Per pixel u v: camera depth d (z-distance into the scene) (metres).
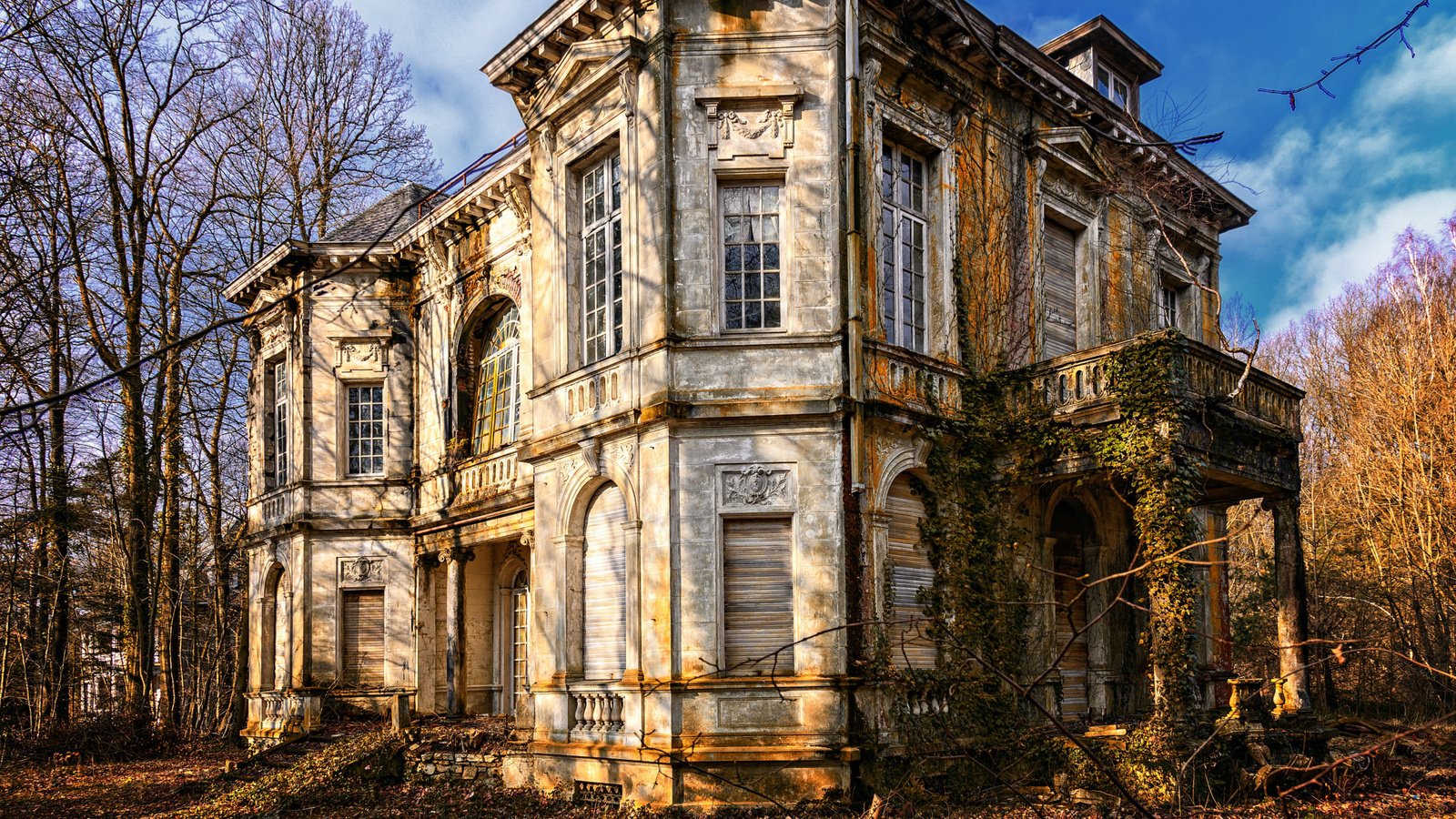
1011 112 18.83
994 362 17.55
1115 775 7.19
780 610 14.91
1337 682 30.19
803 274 15.43
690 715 14.48
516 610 23.41
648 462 15.42
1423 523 30.80
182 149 27.91
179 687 28.92
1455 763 17.19
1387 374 34.12
